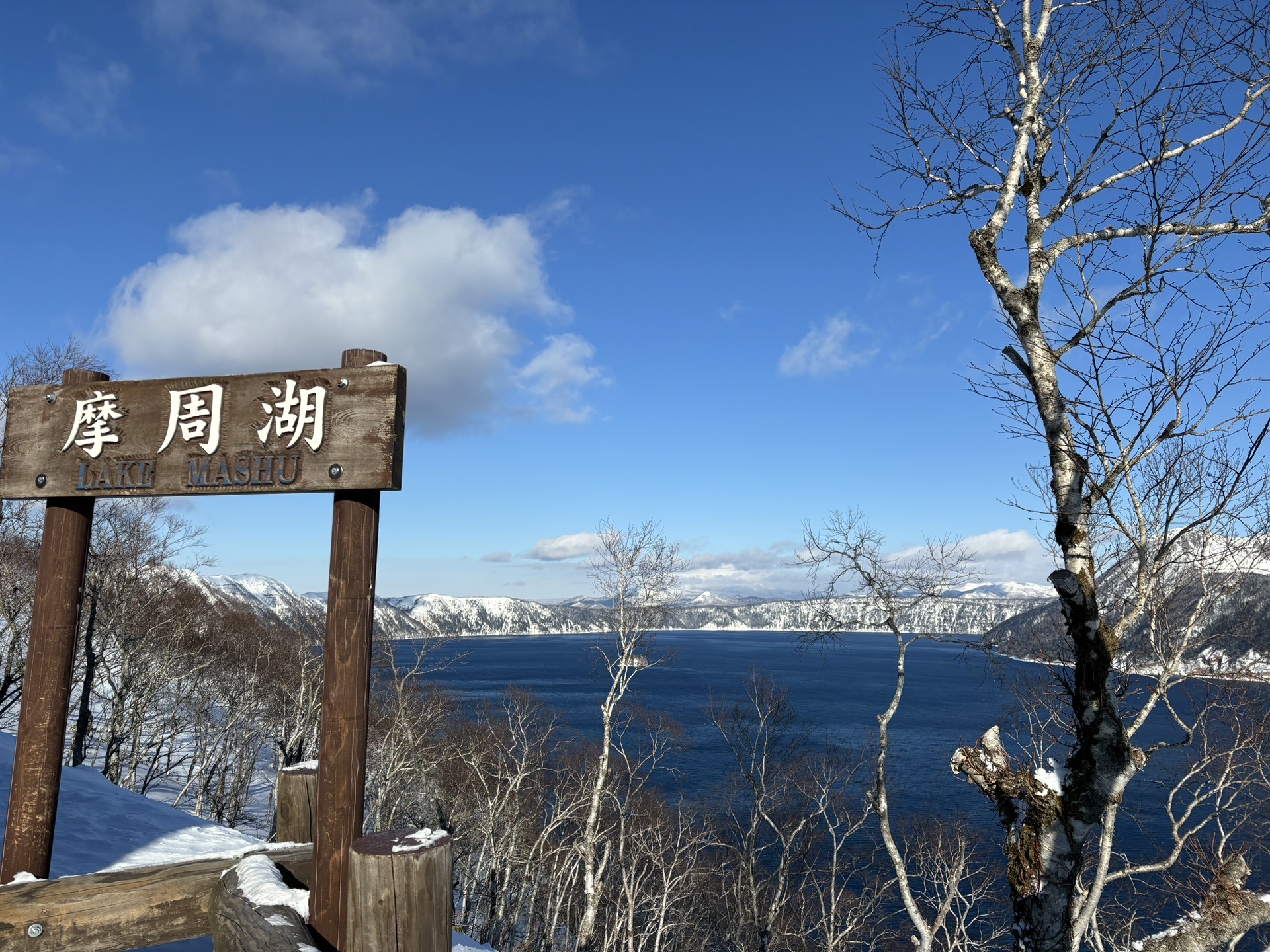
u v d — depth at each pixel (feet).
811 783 77.82
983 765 19.17
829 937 63.77
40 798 10.85
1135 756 17.01
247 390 10.55
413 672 69.41
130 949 9.15
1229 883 18.07
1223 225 16.48
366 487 9.70
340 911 8.59
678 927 72.02
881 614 31.68
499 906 70.64
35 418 11.76
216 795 103.04
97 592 70.03
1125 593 20.89
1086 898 23.75
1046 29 19.03
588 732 162.50
